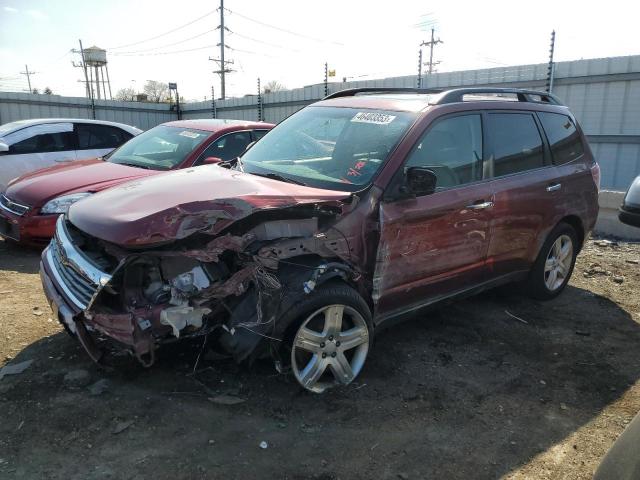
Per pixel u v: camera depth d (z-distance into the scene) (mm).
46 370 3477
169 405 3168
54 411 3055
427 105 4027
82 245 3264
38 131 8203
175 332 2863
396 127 3854
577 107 12336
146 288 2914
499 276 4551
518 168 4551
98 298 2863
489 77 13664
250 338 2998
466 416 3254
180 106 25641
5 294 4816
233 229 3029
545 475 2766
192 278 2934
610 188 12070
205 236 2943
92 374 3445
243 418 3092
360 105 4344
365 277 3480
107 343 2959
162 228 2828
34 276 5398
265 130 7297
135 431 2924
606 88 11797
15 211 5961
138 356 2826
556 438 3084
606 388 3670
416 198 3668
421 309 3936
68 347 3793
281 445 2883
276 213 3100
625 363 4047
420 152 3762
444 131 3977
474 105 4273
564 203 4965
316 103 4863
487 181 4230
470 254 4117
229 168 4316
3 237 6336
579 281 5984
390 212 3494
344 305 3285
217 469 2670
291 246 3117
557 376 3807
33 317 4309
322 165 3877
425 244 3732
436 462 2822
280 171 3967
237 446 2852
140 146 7176
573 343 4355
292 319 3096
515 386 3639
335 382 3467
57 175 6348
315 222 3227
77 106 23344
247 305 3014
